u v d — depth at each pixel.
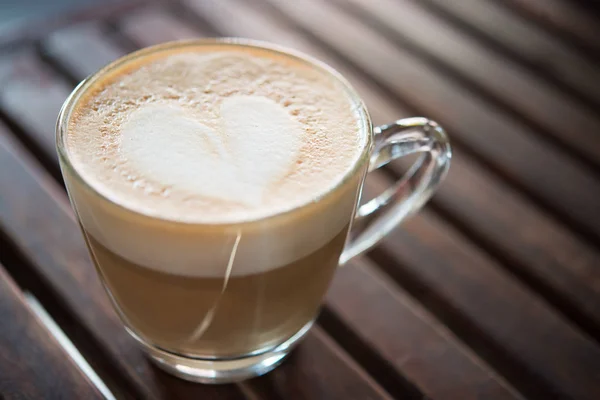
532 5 0.55
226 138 0.33
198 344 0.34
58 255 0.39
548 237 0.41
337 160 0.33
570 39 0.53
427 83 0.49
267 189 0.32
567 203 0.43
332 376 0.36
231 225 0.30
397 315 0.38
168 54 0.36
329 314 0.38
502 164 0.45
